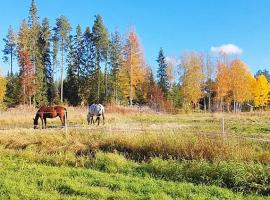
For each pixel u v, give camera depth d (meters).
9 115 34.66
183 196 11.42
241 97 89.94
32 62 75.94
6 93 78.31
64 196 11.24
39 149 19.12
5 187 11.99
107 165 15.62
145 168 14.88
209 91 95.50
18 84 74.62
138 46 69.12
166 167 14.48
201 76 88.19
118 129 22.34
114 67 83.00
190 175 13.74
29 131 22.05
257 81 99.12
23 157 17.58
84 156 17.47
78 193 11.76
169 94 94.38
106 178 13.45
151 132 19.39
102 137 19.58
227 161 14.73
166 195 11.27
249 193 12.10
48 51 84.12
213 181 13.04
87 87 82.56
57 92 82.88
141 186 12.38
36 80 74.12
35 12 75.19
